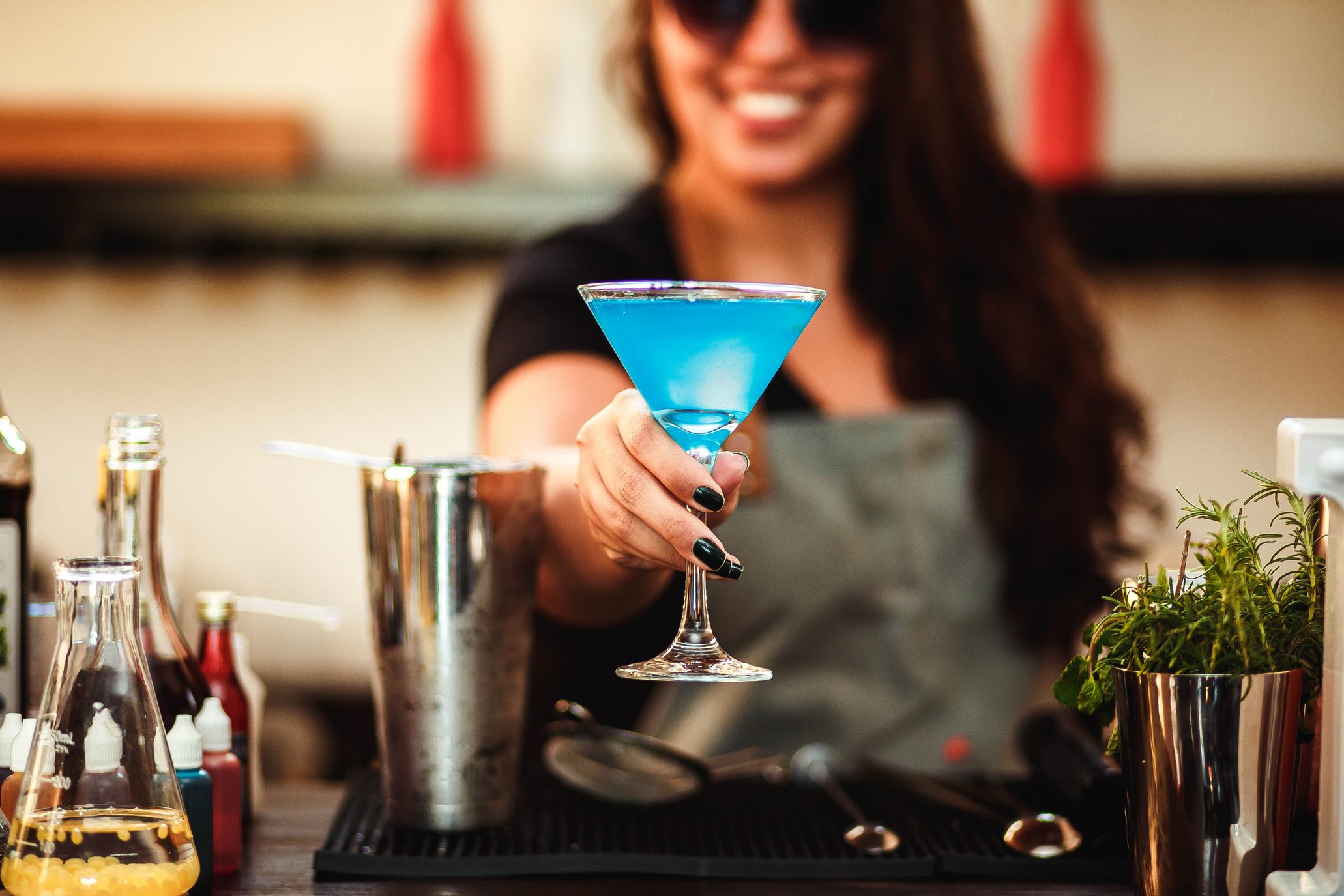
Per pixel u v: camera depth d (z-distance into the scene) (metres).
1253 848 0.85
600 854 0.97
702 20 1.48
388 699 1.01
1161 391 2.38
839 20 1.49
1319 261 2.21
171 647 0.99
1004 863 0.96
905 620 1.58
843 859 0.97
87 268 2.35
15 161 2.17
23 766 0.92
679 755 1.05
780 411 1.60
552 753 1.07
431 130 2.20
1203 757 0.85
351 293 2.38
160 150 2.18
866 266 1.64
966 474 1.61
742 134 1.52
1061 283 1.67
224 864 0.96
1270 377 2.38
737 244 1.64
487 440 1.43
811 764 1.13
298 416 2.39
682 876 0.96
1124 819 0.97
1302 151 2.37
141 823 0.86
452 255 2.30
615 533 0.92
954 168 1.60
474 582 0.99
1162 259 2.20
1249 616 0.85
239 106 2.36
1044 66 2.17
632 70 1.67
